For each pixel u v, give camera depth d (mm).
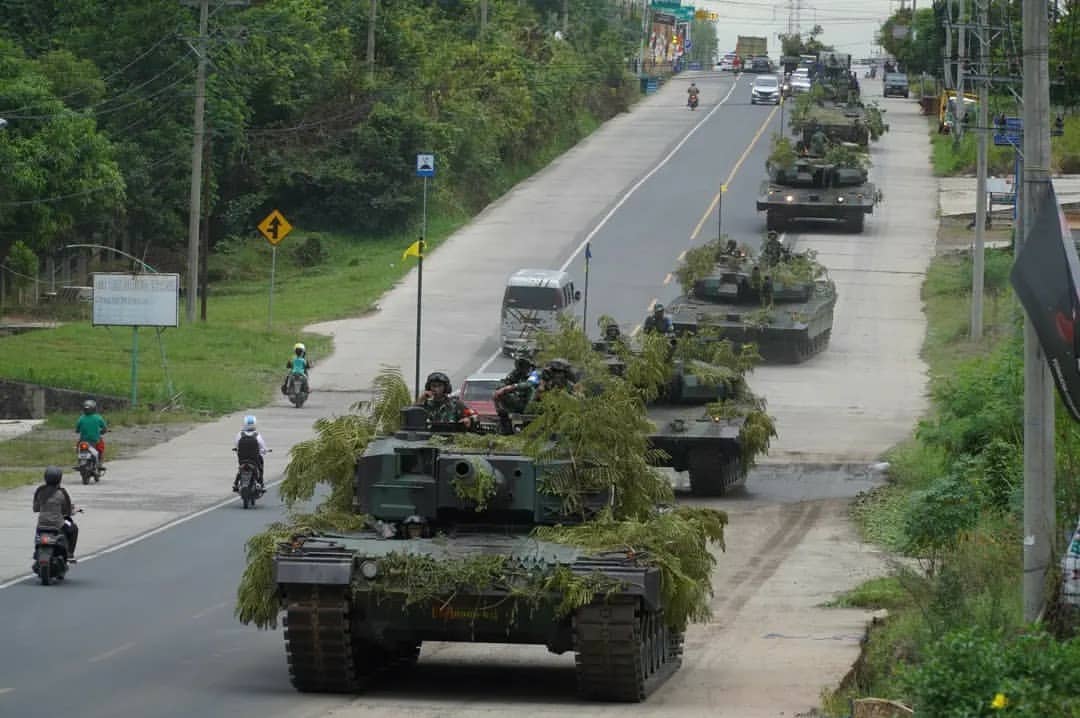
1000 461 45031
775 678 30719
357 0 169125
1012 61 92500
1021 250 29500
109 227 131875
